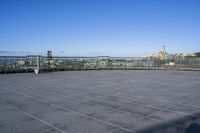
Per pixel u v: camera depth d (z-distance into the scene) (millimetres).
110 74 15867
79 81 11367
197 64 20922
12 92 7859
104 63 21578
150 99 6824
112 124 4371
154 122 4523
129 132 3961
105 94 7641
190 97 7180
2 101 6359
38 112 5207
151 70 21234
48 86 9422
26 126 4215
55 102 6281
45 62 17578
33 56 16656
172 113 5215
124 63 22250
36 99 6676
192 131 4043
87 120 4613
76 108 5617
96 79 12414
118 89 8812
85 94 7605
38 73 15672
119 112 5262
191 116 4969
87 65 20578
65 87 9188
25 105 5891
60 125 4289
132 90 8586
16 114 5020
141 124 4391
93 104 6078
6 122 4441
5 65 15391
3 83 10242
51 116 4879
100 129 4082
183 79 12844
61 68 18562
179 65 21969
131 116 4934
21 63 16156
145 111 5371
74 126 4234
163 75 15500
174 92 8172
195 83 10930
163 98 7000
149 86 9758
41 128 4109
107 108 5641
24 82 10688
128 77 13781
